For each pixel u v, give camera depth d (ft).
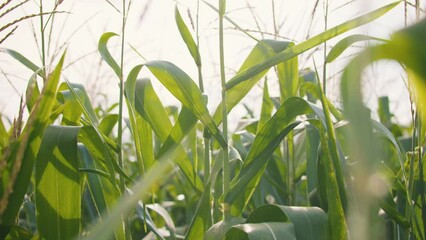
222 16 4.19
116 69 4.57
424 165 4.50
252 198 6.57
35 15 3.51
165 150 4.13
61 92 4.52
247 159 4.10
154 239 5.81
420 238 4.25
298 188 8.21
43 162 3.75
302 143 7.32
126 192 4.47
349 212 3.45
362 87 1.10
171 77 3.95
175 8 4.35
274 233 3.26
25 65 4.38
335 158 3.49
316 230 3.43
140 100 4.52
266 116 5.82
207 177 4.58
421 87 1.16
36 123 3.43
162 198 10.72
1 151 3.48
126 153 12.03
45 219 3.78
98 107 9.21
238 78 4.06
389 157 5.98
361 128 1.03
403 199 4.76
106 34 4.62
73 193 3.82
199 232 4.29
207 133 4.51
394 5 3.67
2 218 3.49
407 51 1.11
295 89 5.36
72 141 3.77
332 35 3.86
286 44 4.41
